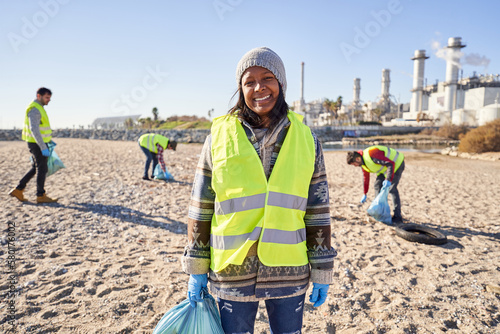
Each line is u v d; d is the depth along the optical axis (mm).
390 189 5918
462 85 105625
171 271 3684
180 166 12844
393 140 56781
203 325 1435
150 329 2617
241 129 1336
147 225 5387
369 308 3078
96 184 8617
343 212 6590
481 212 6797
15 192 6336
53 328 2562
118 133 53969
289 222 1313
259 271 1295
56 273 3467
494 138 22484
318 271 1412
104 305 2926
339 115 112625
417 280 3682
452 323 2854
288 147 1325
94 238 4672
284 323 1370
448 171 13648
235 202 1286
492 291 3410
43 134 6176
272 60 1327
